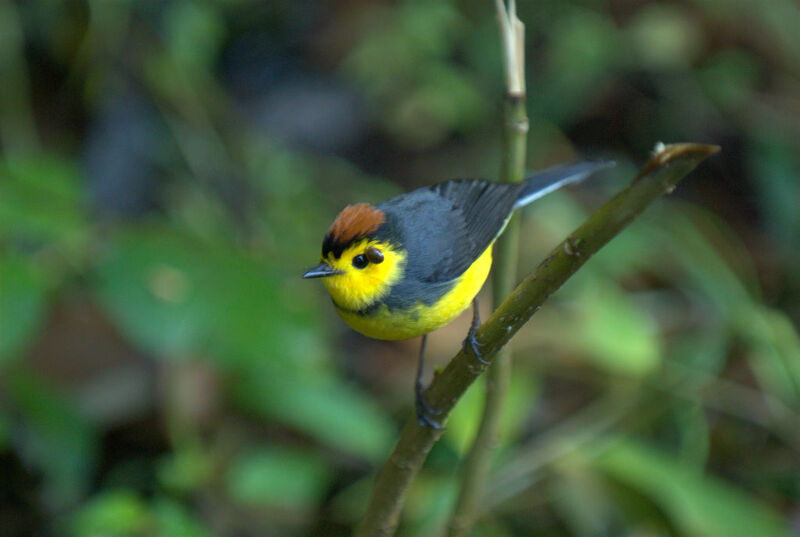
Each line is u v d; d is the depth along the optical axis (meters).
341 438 8.80
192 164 12.14
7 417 8.74
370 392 10.85
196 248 8.07
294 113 13.96
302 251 11.12
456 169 13.67
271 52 14.52
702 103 14.15
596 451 8.98
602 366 10.16
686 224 11.79
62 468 8.73
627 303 10.76
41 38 12.30
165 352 8.06
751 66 14.43
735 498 8.61
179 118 12.32
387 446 9.54
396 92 13.83
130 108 12.25
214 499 9.05
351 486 9.71
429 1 13.70
